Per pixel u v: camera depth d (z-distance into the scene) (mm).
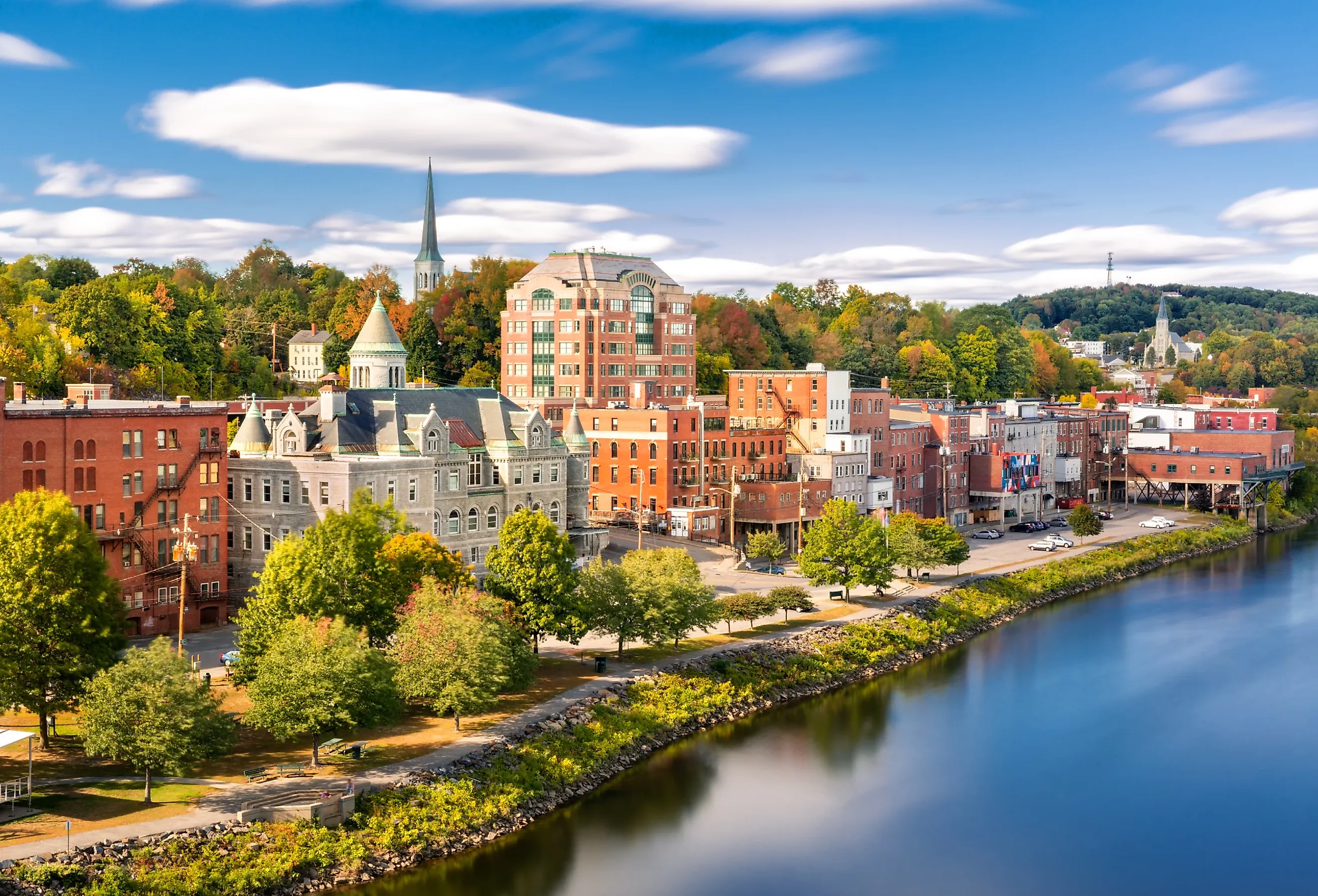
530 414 162125
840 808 106625
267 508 142500
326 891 84562
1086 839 102188
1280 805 109562
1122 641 164375
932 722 129875
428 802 93812
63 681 95125
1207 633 169000
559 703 115562
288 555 107625
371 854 87938
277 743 101062
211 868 81188
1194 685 144000
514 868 91500
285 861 83875
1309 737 126688
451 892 87188
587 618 126750
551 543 124375
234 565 144000
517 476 159875
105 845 80188
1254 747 123812
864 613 160375
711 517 195750
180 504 134125
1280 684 144750
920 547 177625
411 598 111688
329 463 138250
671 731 119438
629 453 198250
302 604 104625
